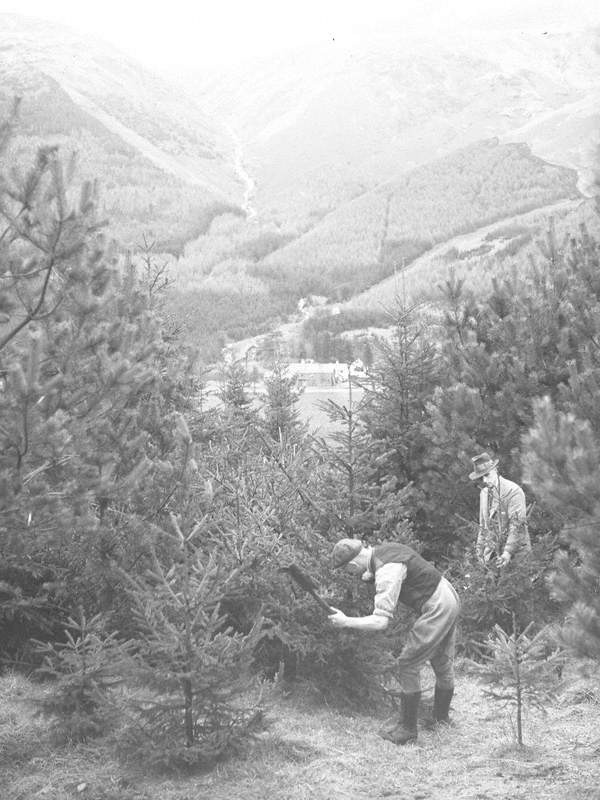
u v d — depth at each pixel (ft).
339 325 572.92
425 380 35.45
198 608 17.87
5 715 21.47
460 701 23.99
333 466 25.34
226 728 18.54
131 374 20.56
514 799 16.33
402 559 20.27
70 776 17.92
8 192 18.57
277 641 24.14
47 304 19.93
